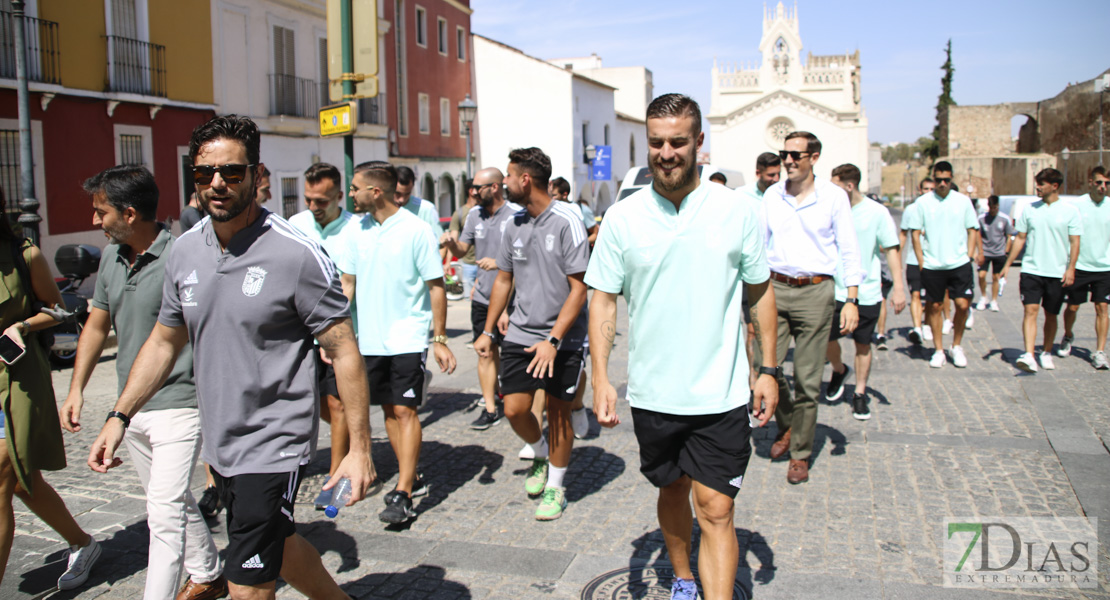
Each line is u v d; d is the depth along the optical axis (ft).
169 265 9.06
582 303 14.28
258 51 65.98
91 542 12.57
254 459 8.64
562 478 14.90
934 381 25.21
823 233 16.24
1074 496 15.23
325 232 16.81
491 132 118.32
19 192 45.32
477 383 26.20
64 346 29.53
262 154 66.85
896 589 11.62
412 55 97.96
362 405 8.80
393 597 11.76
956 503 14.98
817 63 183.93
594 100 127.65
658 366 10.05
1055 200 25.18
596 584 12.09
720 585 9.72
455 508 15.35
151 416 10.88
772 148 171.22
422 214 23.88
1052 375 25.55
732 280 10.02
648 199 10.07
